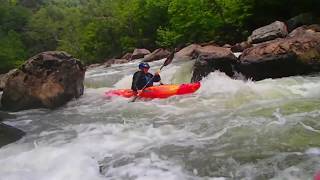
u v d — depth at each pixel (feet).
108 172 16.87
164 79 40.88
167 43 77.10
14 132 23.36
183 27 70.85
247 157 17.08
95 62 112.98
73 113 29.19
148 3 90.43
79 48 132.05
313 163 15.75
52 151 19.69
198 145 19.16
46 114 29.68
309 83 29.19
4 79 48.49
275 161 16.34
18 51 146.41
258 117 22.40
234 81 32.04
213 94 29.94
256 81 32.30
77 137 22.44
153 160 17.81
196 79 34.81
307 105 23.54
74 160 18.21
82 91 35.37
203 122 22.94
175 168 16.75
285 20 62.80
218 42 65.00
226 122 22.33
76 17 178.50
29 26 191.31
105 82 44.80
